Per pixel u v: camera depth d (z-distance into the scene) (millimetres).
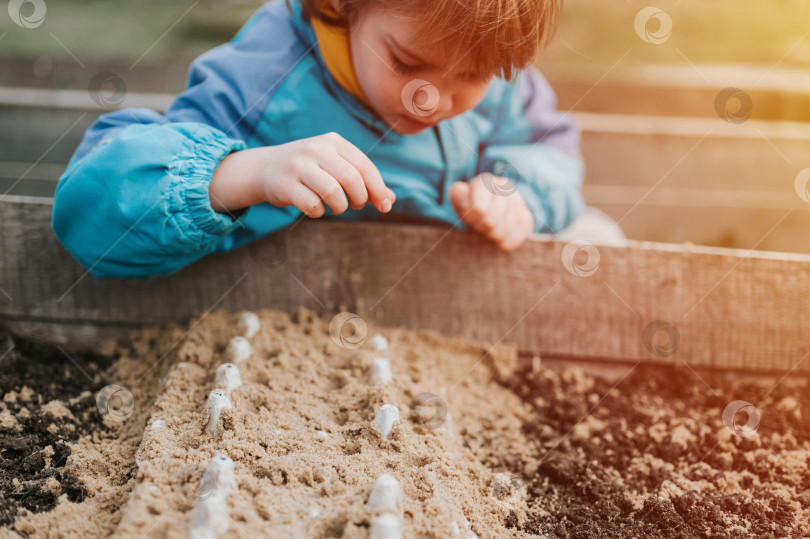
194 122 1183
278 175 1015
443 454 920
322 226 1229
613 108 2732
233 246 1209
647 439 1117
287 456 858
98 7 3898
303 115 1293
